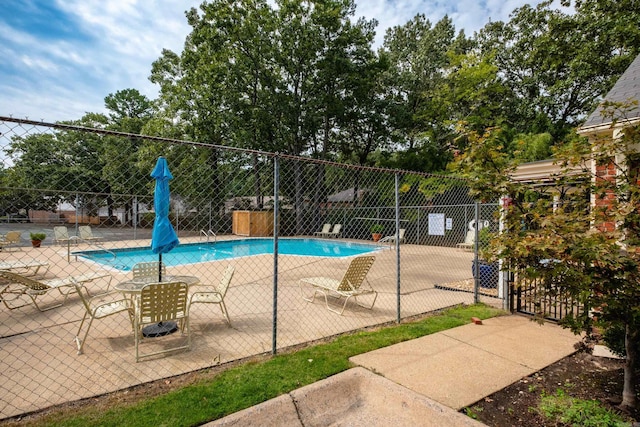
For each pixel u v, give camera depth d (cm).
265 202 2045
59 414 241
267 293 649
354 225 2070
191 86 1923
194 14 1920
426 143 2202
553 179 335
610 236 230
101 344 386
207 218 1830
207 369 315
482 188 330
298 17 1986
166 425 227
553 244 243
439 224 1493
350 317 496
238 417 236
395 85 2338
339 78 2088
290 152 2112
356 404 282
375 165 2461
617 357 343
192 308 538
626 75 573
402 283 762
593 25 1647
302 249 1581
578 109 1975
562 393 276
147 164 1834
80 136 2475
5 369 320
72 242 1424
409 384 291
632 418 248
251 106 1967
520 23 2084
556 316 490
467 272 905
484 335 416
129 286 418
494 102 2014
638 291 226
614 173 385
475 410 257
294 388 277
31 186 1585
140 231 1873
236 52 1927
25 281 497
